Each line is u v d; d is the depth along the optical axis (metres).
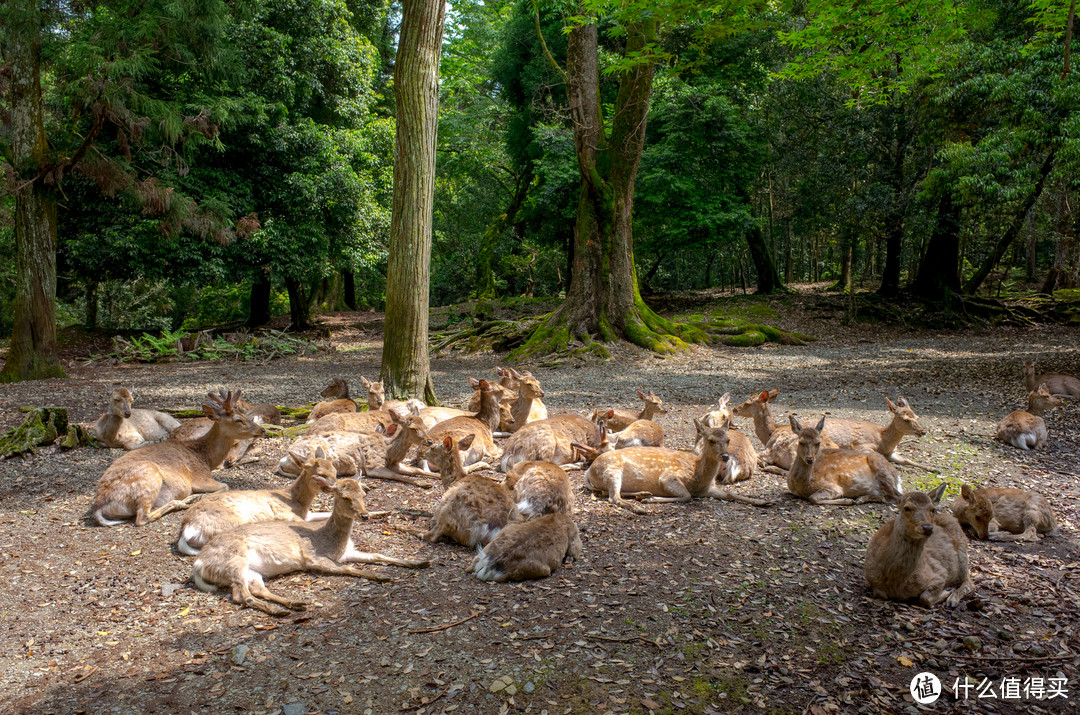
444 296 41.81
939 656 4.01
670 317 26.98
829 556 5.44
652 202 26.75
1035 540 5.76
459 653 3.95
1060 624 4.38
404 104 9.84
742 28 14.10
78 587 4.83
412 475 7.54
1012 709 3.54
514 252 38.31
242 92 21.48
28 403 12.89
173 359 21.52
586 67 19.27
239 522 5.36
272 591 4.73
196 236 21.34
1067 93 15.05
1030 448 8.81
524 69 29.64
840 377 15.60
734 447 7.45
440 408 9.50
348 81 24.61
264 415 10.17
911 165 25.47
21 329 16.53
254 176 22.52
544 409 10.00
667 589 4.80
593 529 6.05
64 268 23.05
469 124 34.12
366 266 25.83
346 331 29.52
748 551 5.54
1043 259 40.34
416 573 5.07
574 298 20.06
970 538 5.89
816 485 6.80
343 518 5.12
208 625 4.29
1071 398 12.54
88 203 20.59
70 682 3.70
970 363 17.36
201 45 16.22
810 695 3.62
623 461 6.94
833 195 26.09
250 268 22.80
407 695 3.57
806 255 48.66
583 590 4.78
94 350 22.50
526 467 6.14
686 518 6.30
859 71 13.38
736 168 27.75
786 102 26.12
